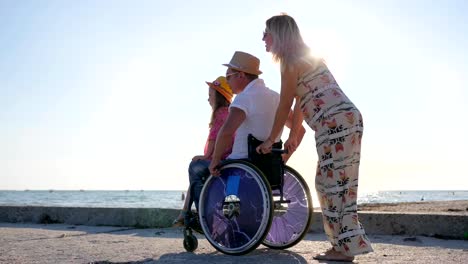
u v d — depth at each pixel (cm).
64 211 659
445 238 459
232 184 363
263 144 355
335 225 335
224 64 391
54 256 379
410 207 764
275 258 350
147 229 584
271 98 384
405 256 357
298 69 341
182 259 351
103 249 414
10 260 363
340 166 332
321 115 338
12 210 693
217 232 369
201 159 397
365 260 340
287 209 398
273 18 349
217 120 401
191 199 394
